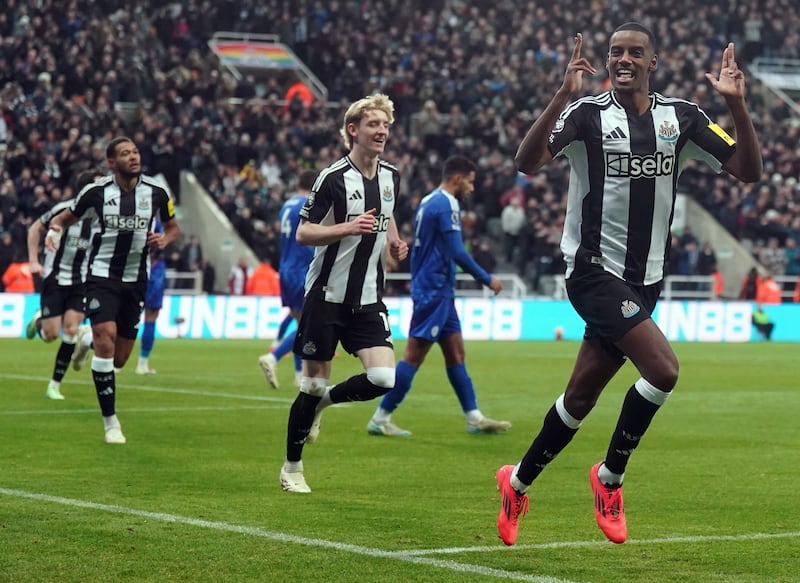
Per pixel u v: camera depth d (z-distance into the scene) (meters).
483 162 53.91
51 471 13.76
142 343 27.66
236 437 17.14
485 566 9.37
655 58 10.02
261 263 46.97
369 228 11.93
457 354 18.05
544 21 62.59
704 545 10.36
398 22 61.16
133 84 51.16
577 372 10.02
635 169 9.87
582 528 11.09
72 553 9.57
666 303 48.72
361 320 12.77
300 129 51.91
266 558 9.49
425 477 13.96
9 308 40.72
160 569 9.07
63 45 50.56
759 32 67.00
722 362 35.78
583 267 10.00
